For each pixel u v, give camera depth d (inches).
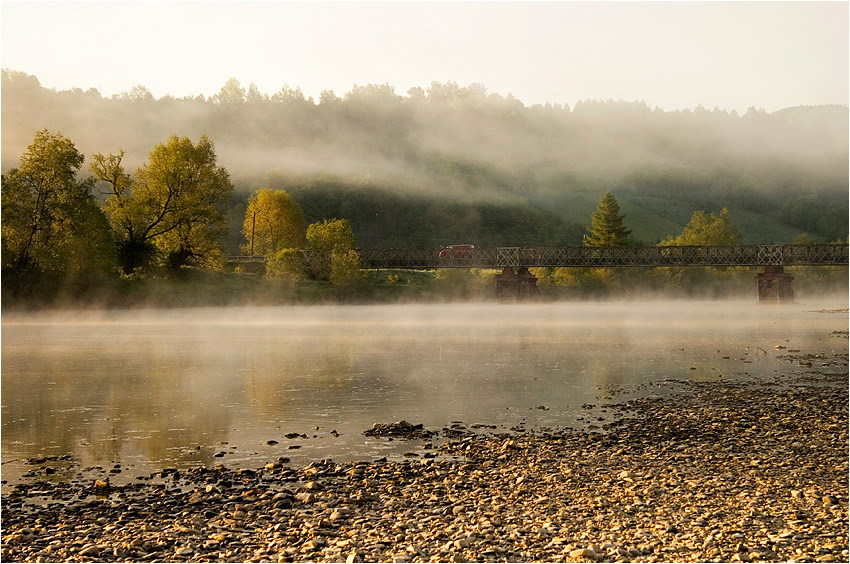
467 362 1435.8
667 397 970.1
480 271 5315.0
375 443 713.0
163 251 3961.6
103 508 506.0
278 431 778.2
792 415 813.2
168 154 3870.6
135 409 920.3
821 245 4623.5
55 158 3152.1
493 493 527.8
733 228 6122.1
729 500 500.4
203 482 575.5
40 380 1209.4
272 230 5797.2
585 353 1603.1
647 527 447.8
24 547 430.3
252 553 418.9
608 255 4943.4
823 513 468.8
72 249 3149.6
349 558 405.7
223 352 1686.8
